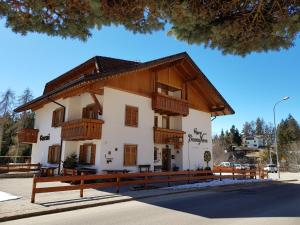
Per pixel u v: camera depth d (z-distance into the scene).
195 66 23.73
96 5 5.93
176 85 24.33
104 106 18.64
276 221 8.30
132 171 19.59
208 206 10.80
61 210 9.77
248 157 81.50
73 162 19.25
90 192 13.68
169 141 22.61
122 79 19.98
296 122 93.06
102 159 18.05
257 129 130.25
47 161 22.47
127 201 11.95
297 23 5.60
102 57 20.66
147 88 21.72
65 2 6.30
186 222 8.11
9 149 42.12
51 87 27.03
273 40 6.29
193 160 24.66
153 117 21.77
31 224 7.96
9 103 49.44
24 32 7.04
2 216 8.47
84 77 16.41
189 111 25.19
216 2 5.76
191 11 5.88
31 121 44.78
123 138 19.39
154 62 20.30
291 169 55.91
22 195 12.30
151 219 8.49
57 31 7.02
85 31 7.06
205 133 26.58
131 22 6.84
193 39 6.58
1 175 20.02
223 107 26.67
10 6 6.42
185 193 14.77
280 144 66.19
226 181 20.73
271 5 5.72
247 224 7.88
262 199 13.02
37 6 6.30
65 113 20.84
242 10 5.95
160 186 16.67
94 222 8.12
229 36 6.34
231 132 97.12
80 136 17.56
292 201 12.59
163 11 6.35
